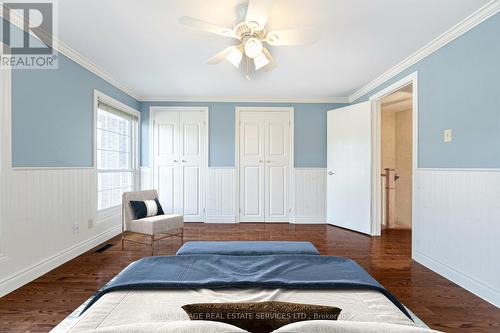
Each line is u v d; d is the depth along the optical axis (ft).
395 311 3.52
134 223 10.46
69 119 9.34
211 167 15.35
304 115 15.39
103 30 7.80
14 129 7.07
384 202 15.17
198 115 15.37
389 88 11.14
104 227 11.59
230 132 15.37
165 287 4.08
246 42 6.52
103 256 9.58
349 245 11.10
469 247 7.07
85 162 10.27
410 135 16.21
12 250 6.93
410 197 16.07
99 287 7.13
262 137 15.46
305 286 4.10
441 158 8.14
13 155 7.04
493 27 6.48
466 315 5.94
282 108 15.34
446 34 7.79
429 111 8.68
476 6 6.54
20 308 6.07
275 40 6.81
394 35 8.01
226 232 13.12
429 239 8.59
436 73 8.37
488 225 6.55
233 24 7.40
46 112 8.25
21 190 7.23
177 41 8.50
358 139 13.28
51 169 8.39
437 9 6.70
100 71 11.00
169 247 10.64
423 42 8.44
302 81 12.35
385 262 9.16
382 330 2.22
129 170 14.24
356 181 13.35
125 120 14.20
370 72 11.13
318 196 15.39
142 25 7.52
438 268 8.16
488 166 6.59
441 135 8.14
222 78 12.00
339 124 14.34
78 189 9.78
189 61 10.08
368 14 6.94
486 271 6.58
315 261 5.18
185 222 15.34
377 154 12.75
